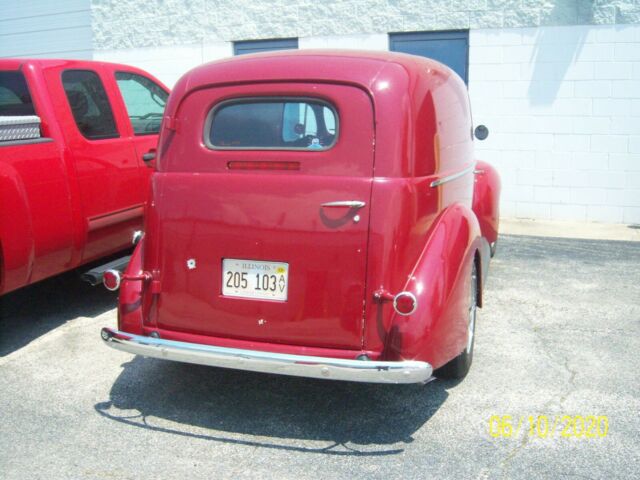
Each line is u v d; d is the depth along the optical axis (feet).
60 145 16.44
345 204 11.44
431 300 11.62
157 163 12.80
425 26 30.71
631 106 28.91
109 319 18.37
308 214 11.65
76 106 17.40
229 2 33.60
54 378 14.80
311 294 11.67
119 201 18.52
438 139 12.98
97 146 17.66
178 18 34.53
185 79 12.80
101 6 35.88
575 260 24.13
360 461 11.50
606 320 18.12
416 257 11.96
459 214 13.30
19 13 39.63
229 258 12.11
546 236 27.73
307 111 12.04
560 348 16.24
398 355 11.36
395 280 11.49
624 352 15.97
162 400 13.82
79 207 16.85
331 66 11.99
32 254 15.40
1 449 11.92
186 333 12.53
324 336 11.68
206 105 12.50
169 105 12.79
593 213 30.09
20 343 16.72
